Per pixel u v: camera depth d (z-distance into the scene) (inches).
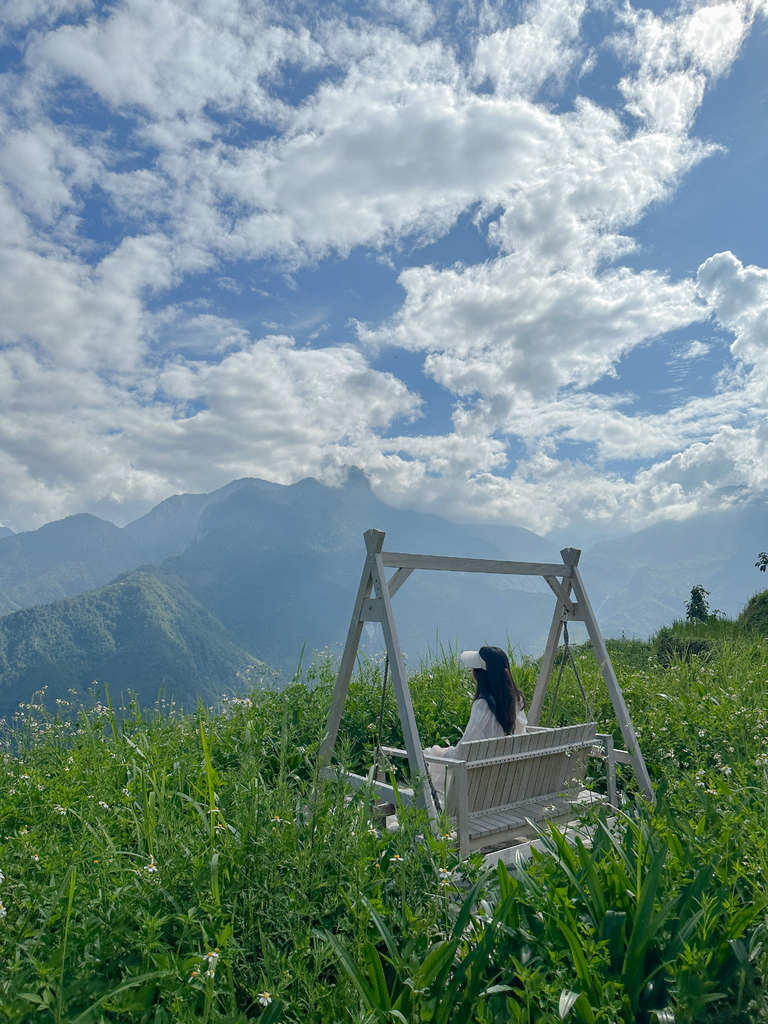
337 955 89.3
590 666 322.3
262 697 246.7
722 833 123.3
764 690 270.5
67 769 172.7
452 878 117.0
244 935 98.2
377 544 184.4
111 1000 80.8
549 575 226.2
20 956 91.2
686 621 624.1
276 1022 81.0
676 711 239.8
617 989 88.5
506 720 189.9
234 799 137.3
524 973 84.9
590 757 204.4
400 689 169.6
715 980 93.3
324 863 108.4
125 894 98.2
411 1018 84.0
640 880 104.5
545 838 132.9
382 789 164.4
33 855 111.5
